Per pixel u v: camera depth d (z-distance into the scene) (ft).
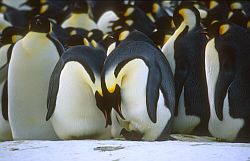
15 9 82.58
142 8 74.38
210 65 43.21
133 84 39.63
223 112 42.73
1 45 48.32
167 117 40.81
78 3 72.02
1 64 46.57
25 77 43.86
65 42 52.01
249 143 39.40
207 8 74.79
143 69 39.60
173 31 50.21
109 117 40.78
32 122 44.47
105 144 37.35
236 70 42.60
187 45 46.26
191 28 46.83
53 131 44.70
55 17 76.02
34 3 81.92
